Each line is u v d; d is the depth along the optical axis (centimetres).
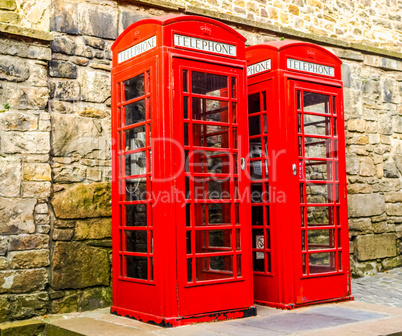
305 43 569
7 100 500
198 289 466
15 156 499
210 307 471
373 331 428
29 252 501
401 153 857
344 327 443
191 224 471
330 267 574
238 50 511
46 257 511
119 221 518
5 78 500
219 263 517
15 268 493
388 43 888
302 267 543
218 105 514
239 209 500
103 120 570
